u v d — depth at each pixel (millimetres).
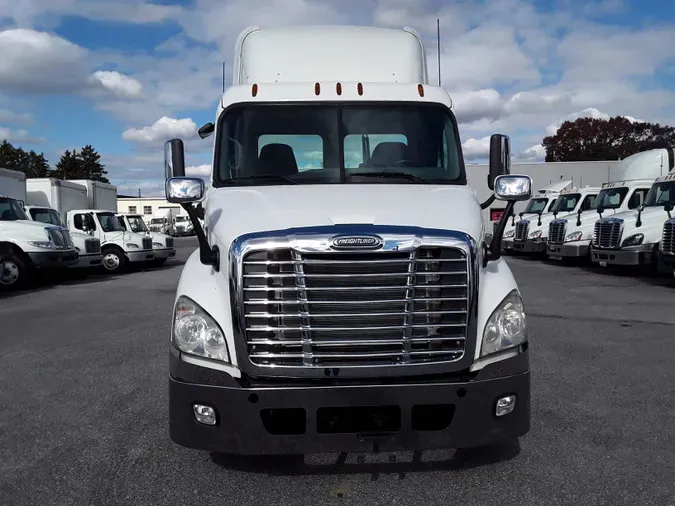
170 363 3574
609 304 10555
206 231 4211
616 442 4320
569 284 13727
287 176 4664
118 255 20172
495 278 3730
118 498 3602
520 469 3900
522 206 28812
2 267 14086
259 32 5906
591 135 65375
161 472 3943
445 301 3424
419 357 3436
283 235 3381
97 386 5891
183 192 3770
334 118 4824
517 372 3512
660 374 6031
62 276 17750
